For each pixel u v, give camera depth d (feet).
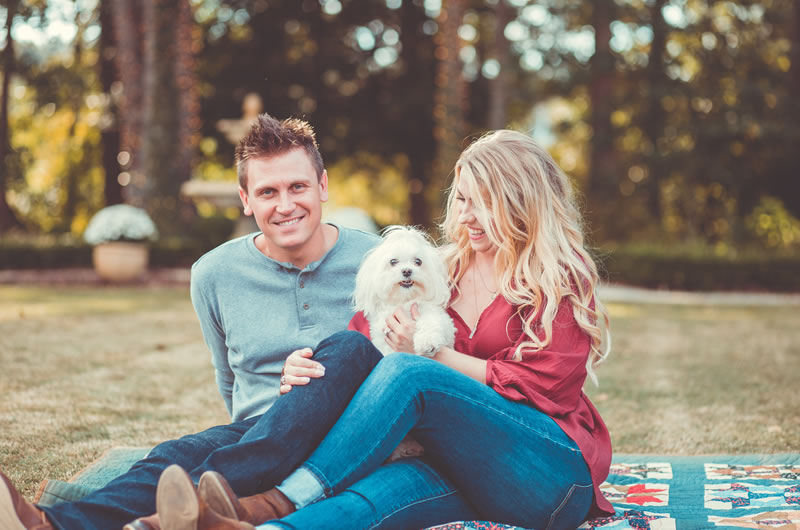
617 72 65.05
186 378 16.21
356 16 67.77
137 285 38.93
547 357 7.22
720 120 64.03
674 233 57.31
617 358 20.03
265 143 7.94
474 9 68.64
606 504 7.48
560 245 7.61
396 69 69.62
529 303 7.43
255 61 66.44
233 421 8.60
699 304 37.40
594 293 7.55
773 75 67.56
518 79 69.92
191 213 49.14
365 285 8.32
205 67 67.31
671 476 9.11
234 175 76.18
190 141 48.85
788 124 61.82
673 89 65.46
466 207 7.98
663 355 20.61
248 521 6.11
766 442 11.57
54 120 75.05
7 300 30.86
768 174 64.85
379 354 7.25
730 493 8.34
